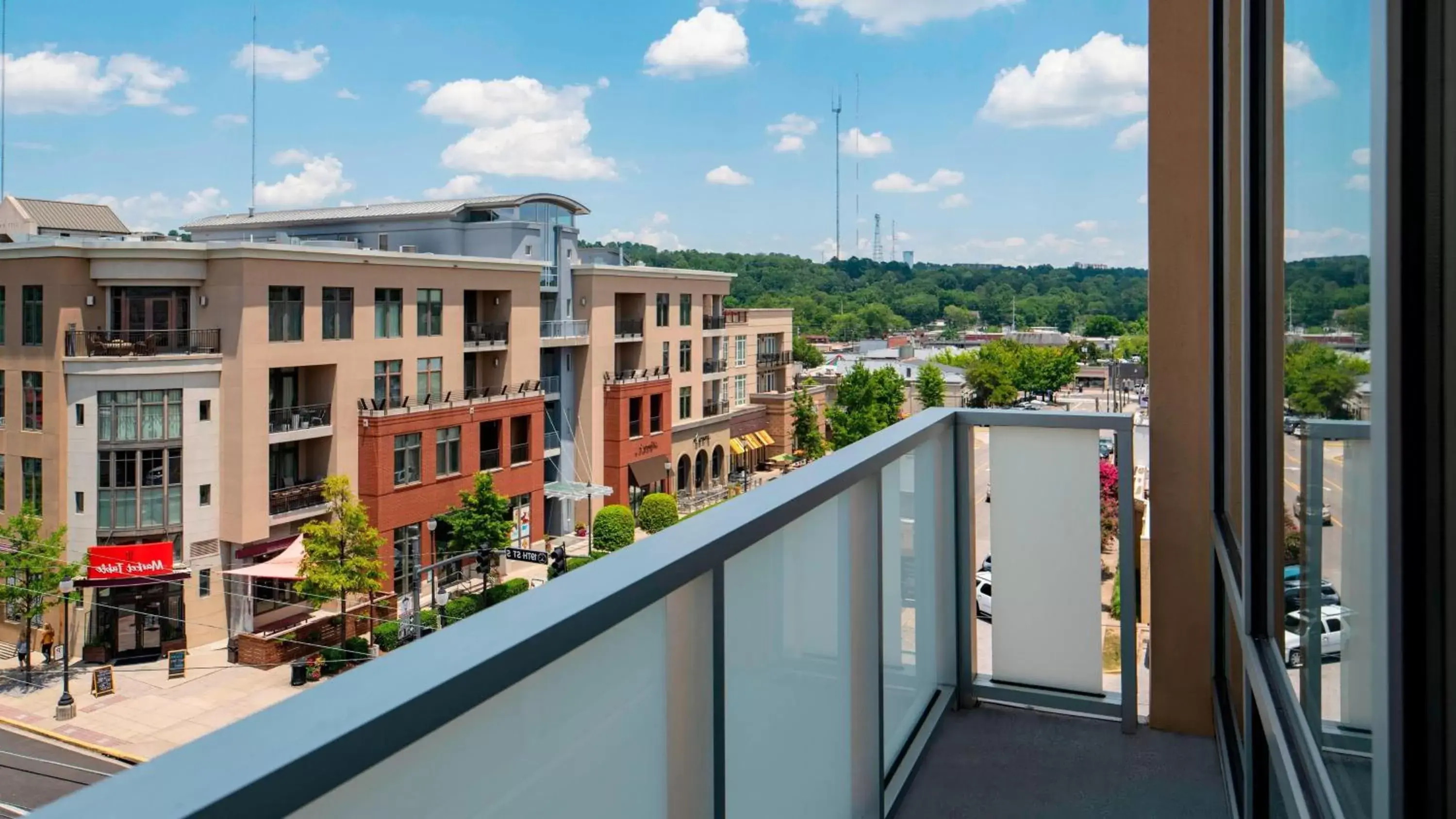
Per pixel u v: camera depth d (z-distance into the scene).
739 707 1.47
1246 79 1.54
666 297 36.25
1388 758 0.69
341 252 22.91
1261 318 1.53
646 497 32.28
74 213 32.31
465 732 0.83
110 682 18.47
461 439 26.38
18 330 20.59
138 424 20.19
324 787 0.61
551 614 0.91
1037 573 2.96
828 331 83.75
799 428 44.69
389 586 24.08
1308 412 1.12
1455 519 0.62
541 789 0.95
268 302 21.41
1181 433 2.75
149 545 20.06
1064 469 2.90
